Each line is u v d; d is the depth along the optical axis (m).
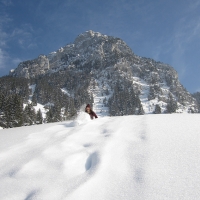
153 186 2.79
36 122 56.38
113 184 2.90
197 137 4.59
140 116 7.71
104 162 3.49
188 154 3.70
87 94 152.00
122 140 4.57
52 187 2.90
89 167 3.55
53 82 173.25
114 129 5.43
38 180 3.14
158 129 5.33
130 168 3.33
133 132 5.17
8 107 42.88
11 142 5.26
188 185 2.77
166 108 133.00
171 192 2.64
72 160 3.72
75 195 2.64
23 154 4.22
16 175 3.34
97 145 4.27
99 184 2.90
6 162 3.93
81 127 5.96
